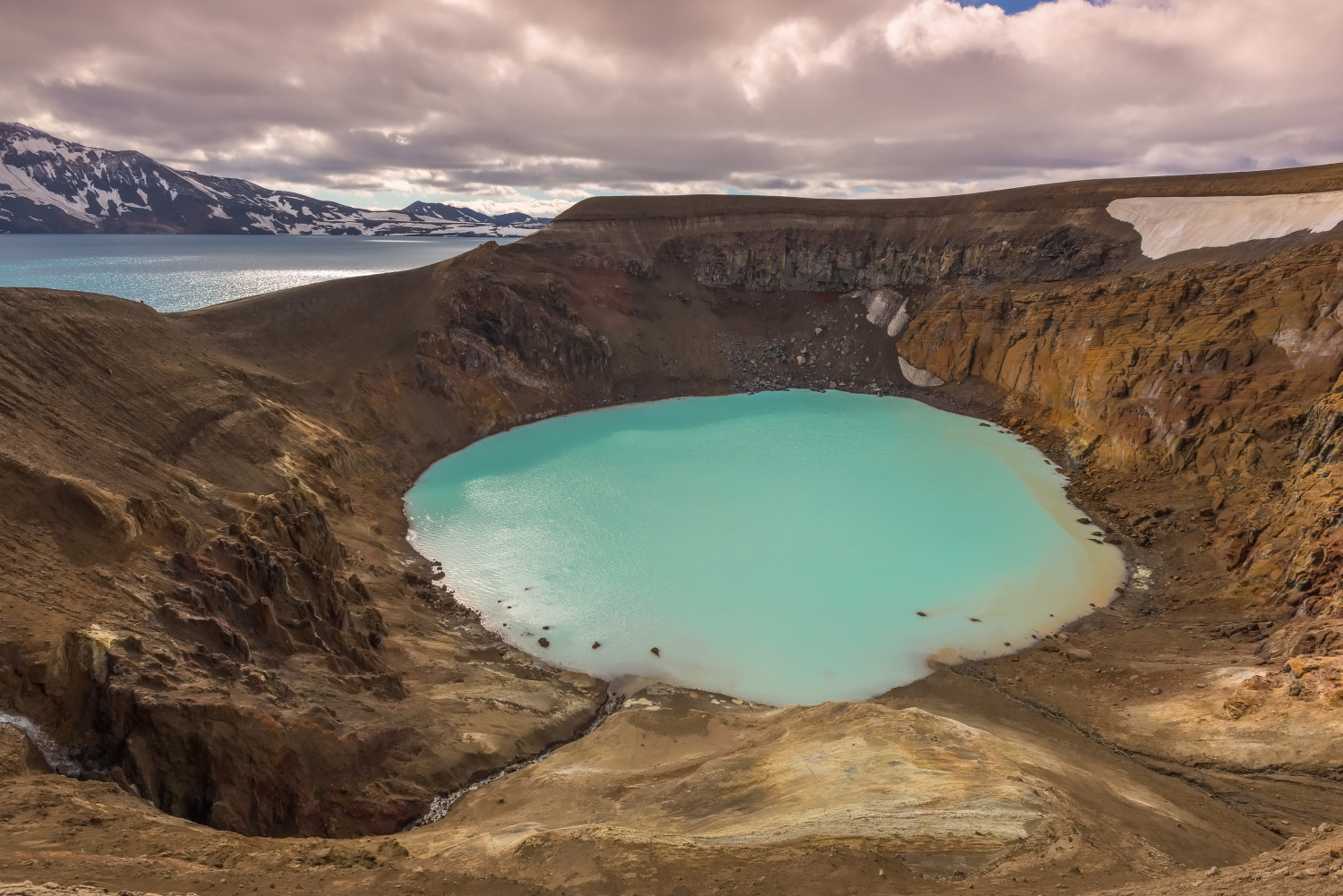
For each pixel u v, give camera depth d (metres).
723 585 56.56
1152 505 66.62
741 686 45.31
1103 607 53.72
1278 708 35.34
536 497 73.75
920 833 21.17
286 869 19.88
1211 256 90.50
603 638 50.06
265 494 53.00
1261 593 48.59
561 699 42.97
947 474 79.88
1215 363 72.62
